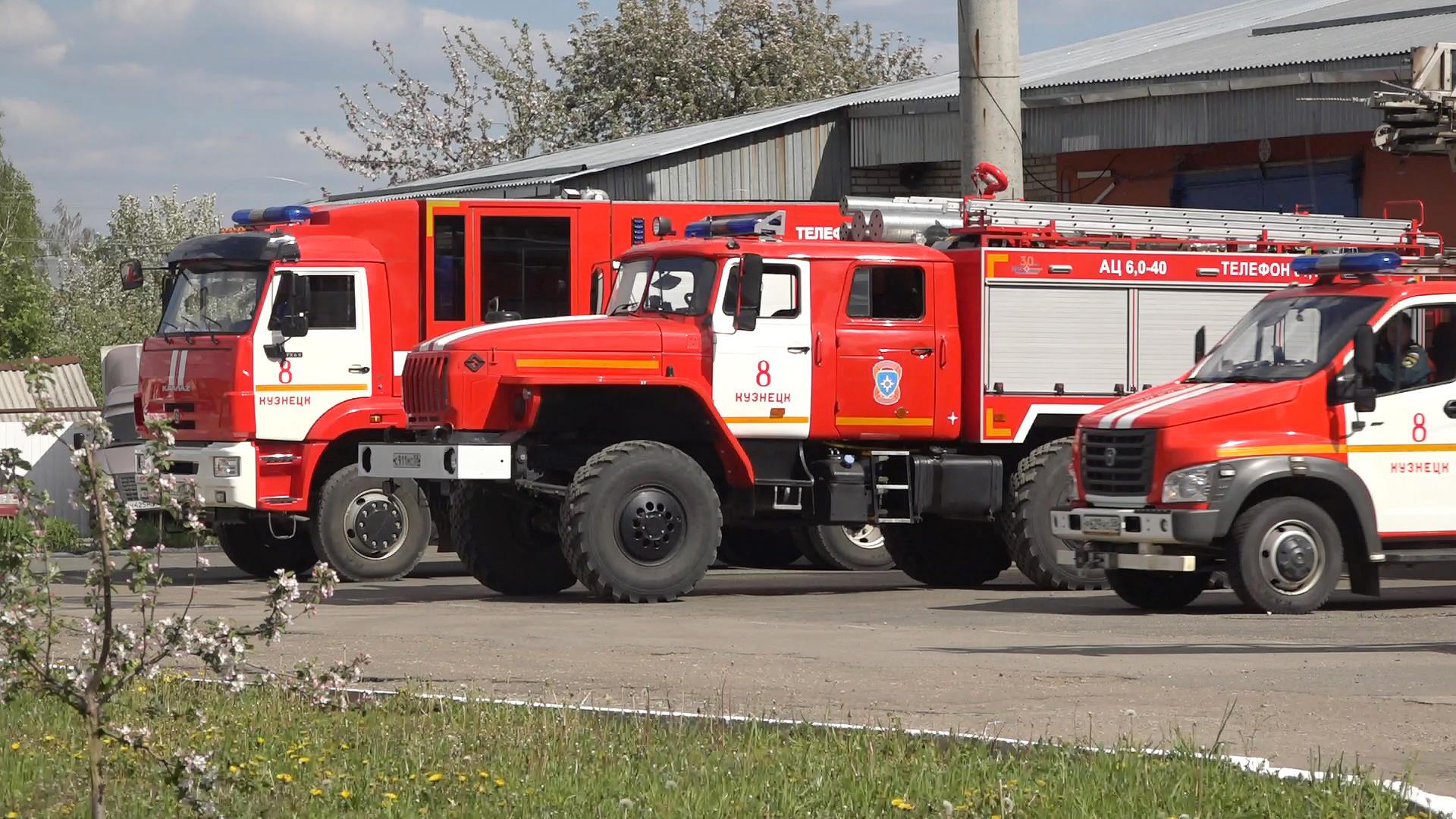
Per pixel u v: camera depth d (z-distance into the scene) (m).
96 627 11.91
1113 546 24.28
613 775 12.65
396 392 32.38
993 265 28.41
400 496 32.31
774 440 27.88
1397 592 27.39
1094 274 28.91
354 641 21.11
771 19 86.75
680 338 27.05
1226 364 25.11
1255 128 37.69
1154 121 39.72
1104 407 24.97
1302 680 16.89
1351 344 23.97
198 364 31.75
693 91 83.81
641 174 45.50
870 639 20.83
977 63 31.83
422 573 35.94
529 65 82.44
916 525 30.55
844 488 27.92
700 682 17.42
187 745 13.99
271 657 19.62
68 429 54.84
